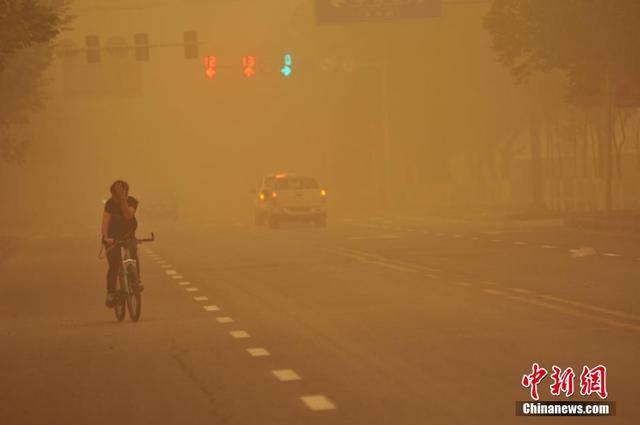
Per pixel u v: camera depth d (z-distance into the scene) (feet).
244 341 123.24
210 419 82.17
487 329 124.98
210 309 157.17
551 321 129.80
